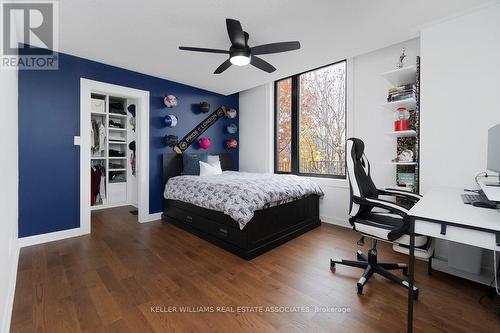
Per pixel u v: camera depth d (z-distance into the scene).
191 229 3.09
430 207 1.36
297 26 2.26
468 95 2.04
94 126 4.47
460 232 1.10
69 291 1.76
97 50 2.77
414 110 2.62
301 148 4.06
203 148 4.34
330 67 3.67
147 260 2.31
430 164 2.23
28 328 1.38
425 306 1.60
